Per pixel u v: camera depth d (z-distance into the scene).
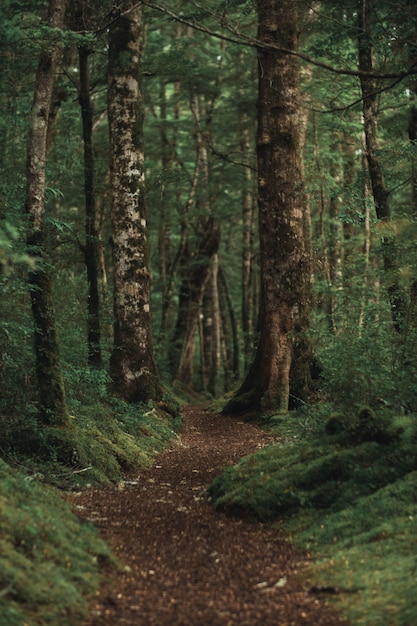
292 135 15.80
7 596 4.66
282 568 6.06
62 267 17.39
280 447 9.01
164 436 13.11
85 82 15.55
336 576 5.57
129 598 5.34
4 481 6.75
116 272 15.45
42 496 7.15
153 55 20.94
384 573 5.34
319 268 17.25
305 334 14.87
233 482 8.40
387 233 10.05
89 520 7.34
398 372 9.44
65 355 12.52
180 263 29.53
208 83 26.28
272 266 15.80
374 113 14.04
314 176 16.38
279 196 15.77
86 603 5.10
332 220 23.45
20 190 10.66
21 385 9.71
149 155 31.12
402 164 13.59
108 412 12.33
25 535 5.62
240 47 25.83
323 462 7.74
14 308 9.83
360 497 7.15
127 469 10.15
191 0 7.29
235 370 33.59
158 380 15.55
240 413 15.95
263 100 15.90
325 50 15.74
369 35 12.19
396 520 6.38
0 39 9.66
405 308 11.34
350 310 12.67
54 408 9.41
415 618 4.41
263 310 16.00
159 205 24.83
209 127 28.58
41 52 9.64
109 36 15.59
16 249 8.33
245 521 7.57
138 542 6.81
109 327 19.69
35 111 9.61
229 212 29.80
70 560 5.66
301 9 16.33
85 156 15.62
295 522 7.23
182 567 6.12
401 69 11.11
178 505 8.37
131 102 15.49
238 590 5.54
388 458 7.45
